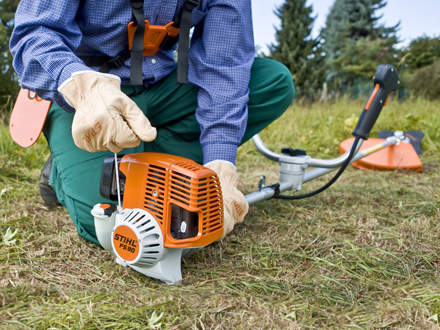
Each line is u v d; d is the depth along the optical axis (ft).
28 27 3.83
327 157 11.02
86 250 4.50
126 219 3.63
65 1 3.82
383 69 5.01
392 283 4.00
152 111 5.37
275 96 5.38
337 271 4.22
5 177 7.23
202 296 3.60
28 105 5.33
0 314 3.20
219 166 4.35
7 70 17.07
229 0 4.64
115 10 4.20
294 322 3.25
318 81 63.67
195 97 5.30
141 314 3.27
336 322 3.30
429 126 12.79
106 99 3.26
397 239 5.00
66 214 5.66
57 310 3.27
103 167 3.87
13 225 5.08
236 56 4.75
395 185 7.63
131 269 4.08
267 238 5.03
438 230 5.32
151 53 4.79
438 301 3.55
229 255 4.55
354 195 6.89
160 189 3.54
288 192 7.11
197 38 5.08
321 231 5.26
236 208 4.11
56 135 4.88
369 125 5.06
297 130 13.23
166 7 4.38
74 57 3.65
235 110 4.55
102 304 3.39
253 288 3.81
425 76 31.86
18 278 3.81
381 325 3.24
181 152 5.60
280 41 66.95
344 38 74.13
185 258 4.41
